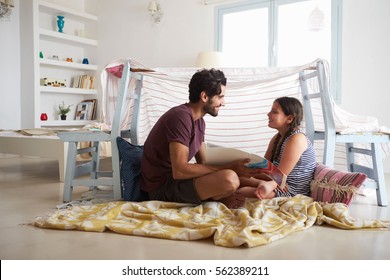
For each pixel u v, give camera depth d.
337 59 3.91
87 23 6.07
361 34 3.74
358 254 1.28
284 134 1.97
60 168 2.97
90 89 5.89
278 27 4.33
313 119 2.51
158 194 1.86
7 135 3.37
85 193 2.39
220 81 1.74
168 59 5.21
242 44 4.61
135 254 1.28
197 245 1.37
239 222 1.54
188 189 1.73
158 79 2.50
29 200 2.23
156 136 1.78
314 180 1.98
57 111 5.74
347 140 2.18
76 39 5.63
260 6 4.41
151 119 2.62
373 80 3.70
